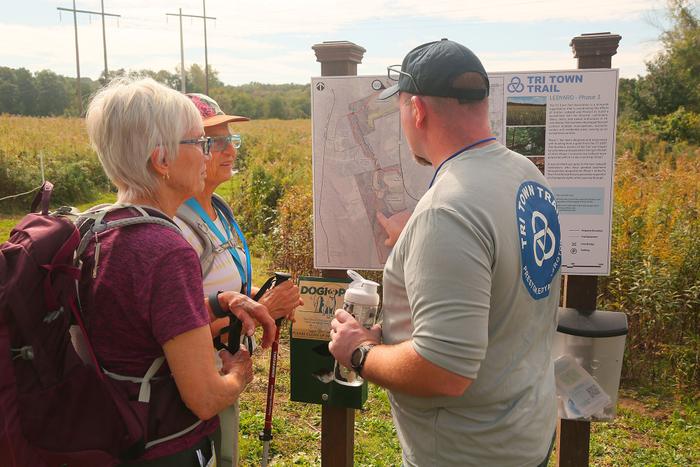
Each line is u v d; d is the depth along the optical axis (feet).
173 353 4.65
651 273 15.92
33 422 4.61
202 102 6.91
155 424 4.86
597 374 7.74
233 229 7.25
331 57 7.49
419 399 5.13
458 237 4.45
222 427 6.64
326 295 7.59
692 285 16.16
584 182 7.52
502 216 4.70
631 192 22.84
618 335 7.57
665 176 31.65
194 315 4.70
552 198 5.54
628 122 93.50
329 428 7.94
